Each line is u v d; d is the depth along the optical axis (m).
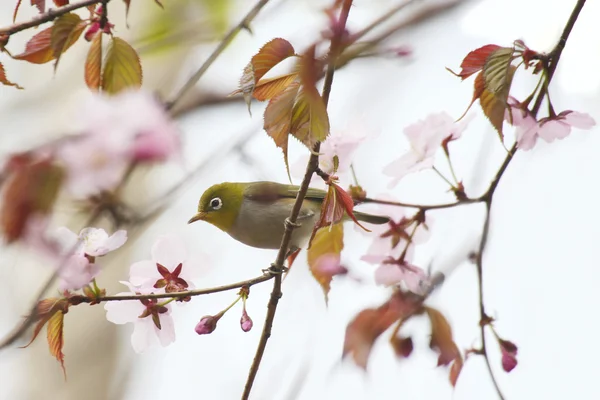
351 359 2.60
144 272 2.58
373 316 2.60
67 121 2.47
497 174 2.62
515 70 2.55
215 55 2.60
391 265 2.63
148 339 2.58
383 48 2.62
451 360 2.61
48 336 2.54
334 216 2.54
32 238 2.45
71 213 2.52
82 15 2.81
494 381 2.60
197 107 2.68
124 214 2.61
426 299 2.62
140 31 2.78
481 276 2.62
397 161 2.62
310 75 2.47
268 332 2.57
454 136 2.63
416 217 2.64
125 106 2.47
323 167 2.63
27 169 2.45
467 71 2.54
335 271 2.64
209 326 2.56
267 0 2.61
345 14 2.47
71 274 2.53
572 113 2.57
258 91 2.51
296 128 2.48
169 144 2.47
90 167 2.46
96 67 2.54
